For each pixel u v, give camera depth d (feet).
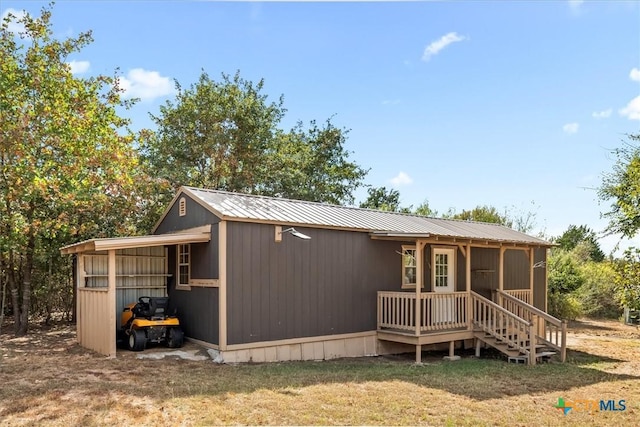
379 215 47.11
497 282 50.24
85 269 38.78
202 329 34.94
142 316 35.73
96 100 48.21
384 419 20.85
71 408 20.34
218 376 27.17
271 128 77.77
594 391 27.35
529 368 34.24
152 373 27.27
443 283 45.34
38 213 45.32
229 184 72.69
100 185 47.62
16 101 43.19
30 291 47.47
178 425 18.95
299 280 35.96
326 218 39.19
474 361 37.58
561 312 70.59
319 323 36.86
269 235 34.76
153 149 71.77
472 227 54.13
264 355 33.88
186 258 38.45
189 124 71.61
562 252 80.38
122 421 19.08
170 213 40.52
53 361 29.99
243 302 33.17
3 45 44.14
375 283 40.55
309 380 27.35
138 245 32.63
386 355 40.11
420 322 37.14
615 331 60.23
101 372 26.99
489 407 23.27
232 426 19.13
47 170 44.11
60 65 46.29
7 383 24.14
